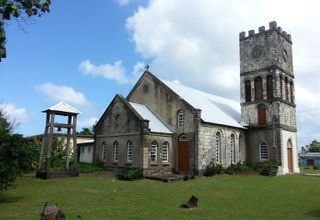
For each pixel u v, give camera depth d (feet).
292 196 65.41
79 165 118.42
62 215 38.19
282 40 146.51
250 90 146.10
